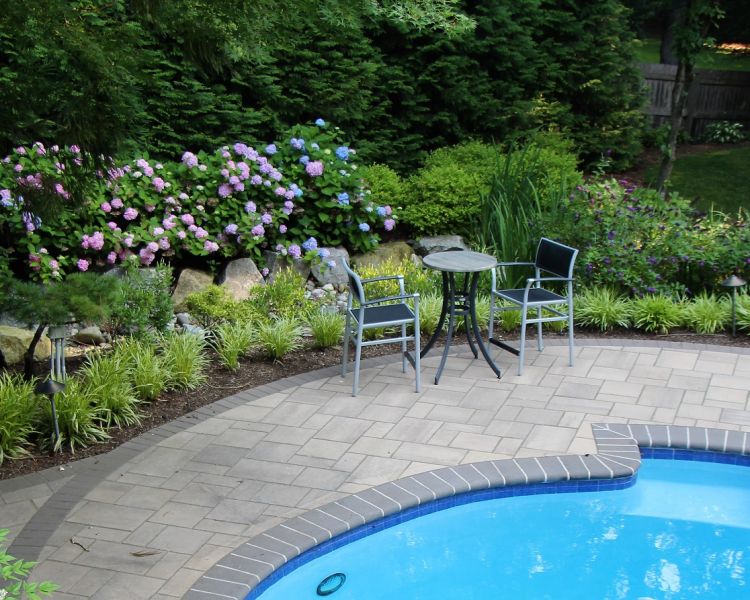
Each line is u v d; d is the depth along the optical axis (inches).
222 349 279.4
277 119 403.9
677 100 414.3
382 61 434.3
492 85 464.1
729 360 283.6
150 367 253.0
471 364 279.9
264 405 249.0
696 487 222.8
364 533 194.4
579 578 187.5
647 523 208.5
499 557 194.9
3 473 208.5
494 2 454.9
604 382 265.3
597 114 510.0
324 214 368.2
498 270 343.9
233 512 193.3
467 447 223.9
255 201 362.9
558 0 493.4
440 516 205.3
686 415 243.1
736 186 487.2
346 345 267.4
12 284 228.1
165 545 180.2
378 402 251.0
